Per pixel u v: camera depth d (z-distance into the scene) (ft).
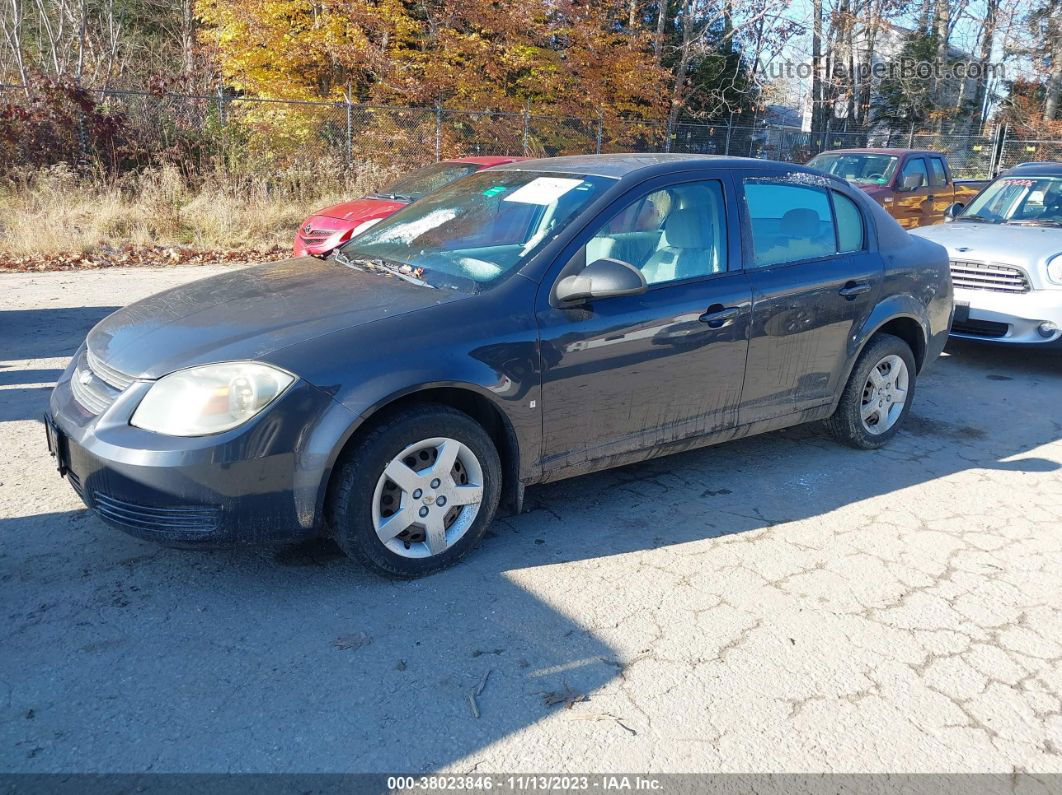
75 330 25.00
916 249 16.98
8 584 10.90
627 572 11.74
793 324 14.42
